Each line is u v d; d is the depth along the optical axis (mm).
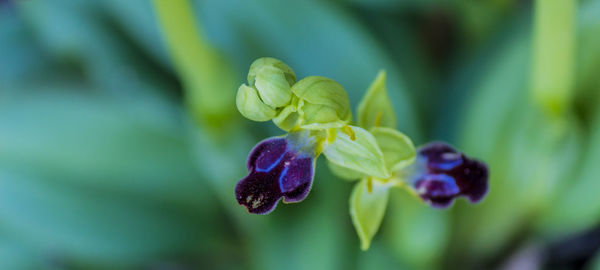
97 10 358
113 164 360
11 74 406
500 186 337
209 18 346
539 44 302
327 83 274
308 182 278
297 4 339
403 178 291
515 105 333
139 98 351
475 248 351
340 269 333
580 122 327
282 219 340
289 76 272
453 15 385
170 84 353
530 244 348
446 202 289
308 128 274
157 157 362
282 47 344
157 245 358
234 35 345
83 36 354
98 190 357
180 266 381
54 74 402
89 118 363
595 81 327
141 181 360
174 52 307
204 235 364
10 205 354
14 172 355
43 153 358
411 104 335
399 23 370
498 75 337
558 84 306
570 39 298
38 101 364
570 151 322
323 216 338
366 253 335
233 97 316
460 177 290
